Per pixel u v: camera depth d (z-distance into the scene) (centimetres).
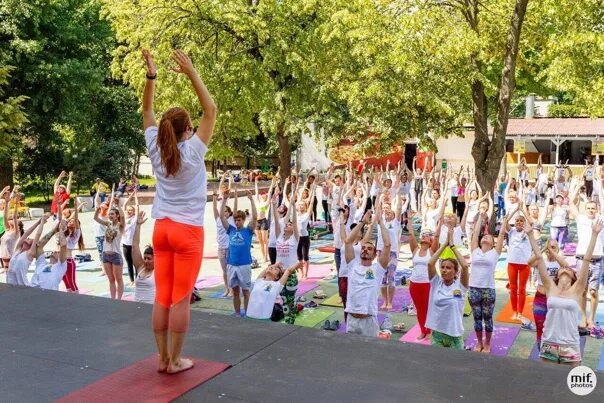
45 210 2856
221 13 1847
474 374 404
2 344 463
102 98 3575
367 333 747
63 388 385
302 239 1375
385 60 1784
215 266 1552
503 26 1684
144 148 3928
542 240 1777
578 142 3956
